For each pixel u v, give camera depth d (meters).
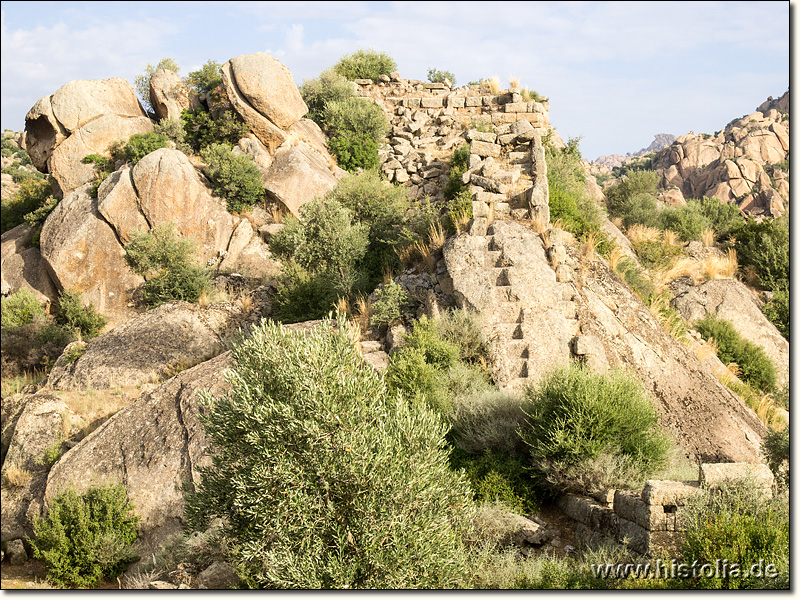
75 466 12.41
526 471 9.38
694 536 6.58
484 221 14.23
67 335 19.69
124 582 10.79
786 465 9.63
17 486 13.04
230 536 8.00
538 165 16.45
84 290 20.67
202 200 21.22
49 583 10.93
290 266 17.72
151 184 20.83
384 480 6.84
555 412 9.33
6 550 11.95
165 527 11.41
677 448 10.74
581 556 7.96
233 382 7.52
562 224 15.62
